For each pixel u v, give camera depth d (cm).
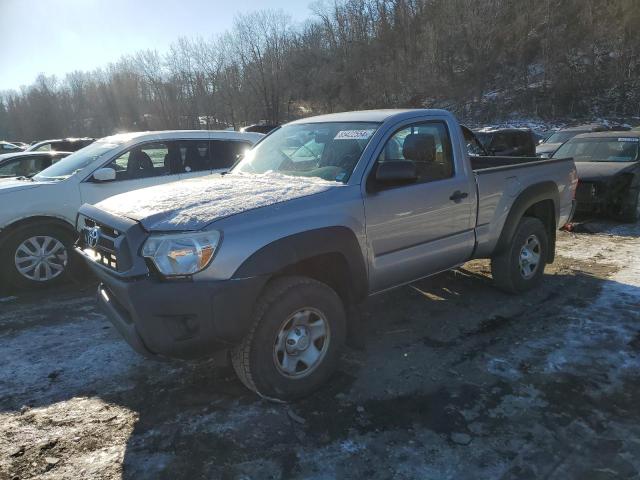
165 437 294
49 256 575
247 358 307
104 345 420
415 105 5644
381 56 6247
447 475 259
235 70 6003
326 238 324
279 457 275
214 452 280
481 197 447
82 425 307
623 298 500
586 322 442
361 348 377
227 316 286
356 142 383
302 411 318
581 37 5250
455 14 5800
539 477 256
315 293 324
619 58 4972
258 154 454
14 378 364
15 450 283
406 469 264
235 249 289
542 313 467
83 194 590
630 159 941
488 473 259
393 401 326
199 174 680
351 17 6450
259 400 331
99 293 352
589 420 302
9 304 527
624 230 831
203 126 6388
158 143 657
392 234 374
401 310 484
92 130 8519
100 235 325
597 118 4547
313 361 331
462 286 549
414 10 6322
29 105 8988
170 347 285
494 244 473
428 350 397
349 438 290
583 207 884
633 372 357
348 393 337
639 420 302
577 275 582
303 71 6247
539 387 339
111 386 353
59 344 423
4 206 545
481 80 5384
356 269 348
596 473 258
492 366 369
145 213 309
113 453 280
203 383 355
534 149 1262
